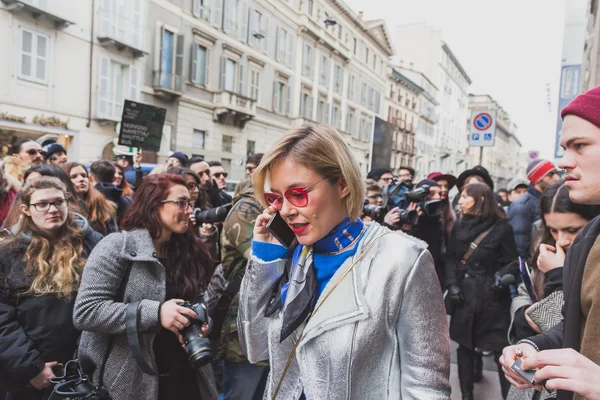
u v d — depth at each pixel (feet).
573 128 3.46
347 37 102.73
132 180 18.65
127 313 5.30
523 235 14.55
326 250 3.83
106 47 47.19
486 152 200.23
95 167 13.42
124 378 5.56
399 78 135.64
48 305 6.47
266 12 72.54
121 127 19.07
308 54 86.99
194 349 5.07
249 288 4.43
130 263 5.85
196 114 60.13
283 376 3.89
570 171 3.53
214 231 9.77
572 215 5.39
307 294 3.78
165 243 6.47
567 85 19.49
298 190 3.54
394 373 3.49
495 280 9.91
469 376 10.03
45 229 6.71
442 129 188.14
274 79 76.43
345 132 103.86
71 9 43.19
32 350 6.24
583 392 2.64
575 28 19.21
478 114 23.56
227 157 66.03
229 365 7.22
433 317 3.50
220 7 62.13
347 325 3.43
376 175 18.69
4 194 10.44
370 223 3.99
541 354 2.94
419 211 11.96
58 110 42.91
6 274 6.44
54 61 42.19
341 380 3.36
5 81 38.14
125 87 50.06
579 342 3.36
